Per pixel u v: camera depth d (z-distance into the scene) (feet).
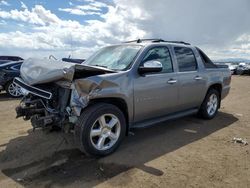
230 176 12.81
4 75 35.37
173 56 18.84
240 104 31.09
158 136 18.34
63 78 13.97
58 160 14.28
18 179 12.39
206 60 22.62
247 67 96.78
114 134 15.10
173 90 18.26
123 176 12.66
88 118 13.73
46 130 18.06
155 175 12.78
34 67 15.30
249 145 16.97
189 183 12.10
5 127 20.25
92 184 11.95
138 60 16.24
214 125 21.30
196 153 15.51
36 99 15.33
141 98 16.12
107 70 14.97
